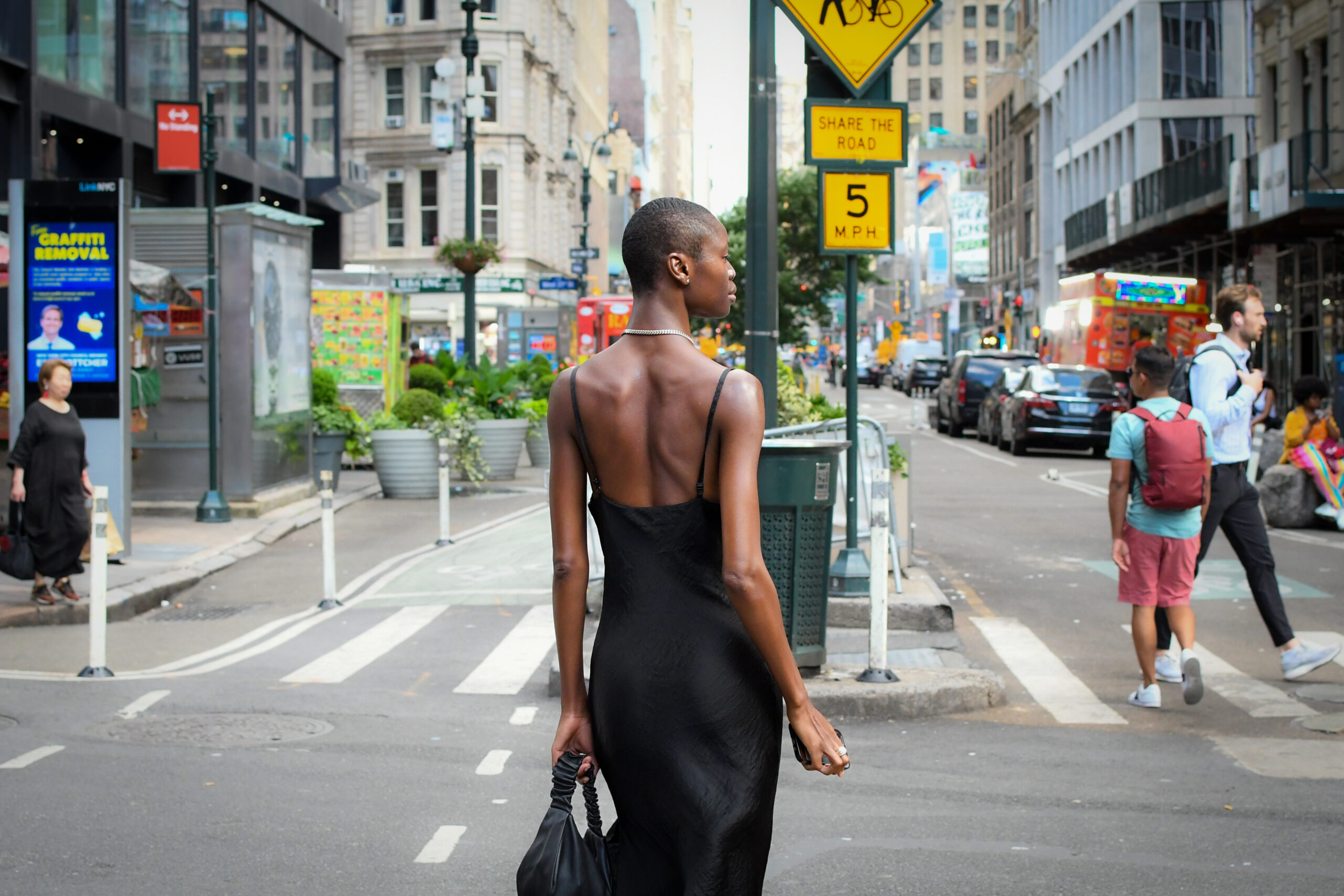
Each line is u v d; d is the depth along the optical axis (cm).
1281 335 3525
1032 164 7431
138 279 1513
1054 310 4134
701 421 290
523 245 5650
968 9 14612
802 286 5603
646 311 300
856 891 495
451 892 494
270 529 1598
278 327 1839
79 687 844
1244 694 835
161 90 2516
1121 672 912
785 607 802
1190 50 5075
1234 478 845
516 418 2325
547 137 6159
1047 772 661
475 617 1134
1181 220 3841
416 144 5572
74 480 1099
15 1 2025
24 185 1324
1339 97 3159
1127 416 790
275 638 1044
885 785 637
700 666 290
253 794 616
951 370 3931
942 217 11269
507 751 695
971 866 522
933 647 973
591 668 302
